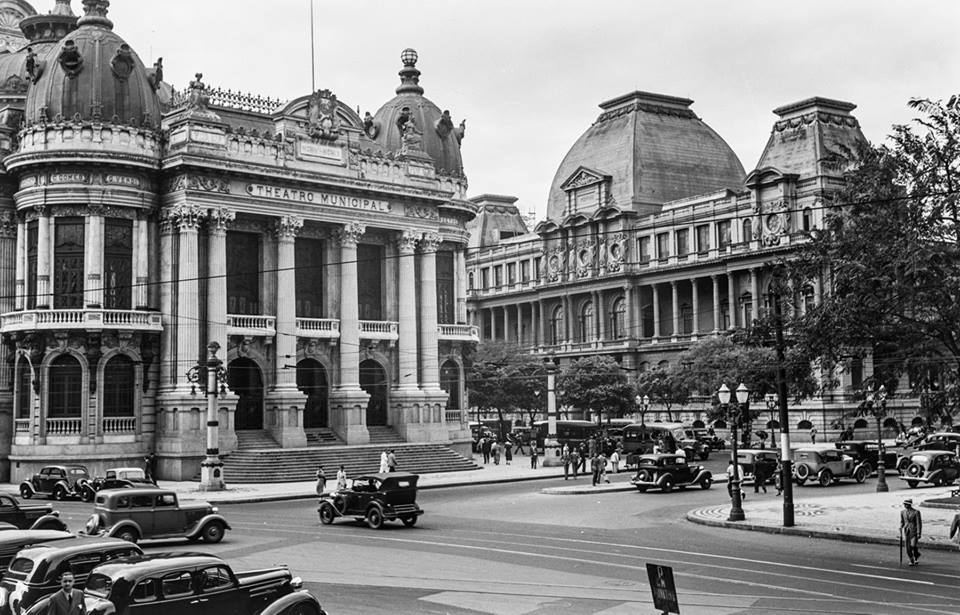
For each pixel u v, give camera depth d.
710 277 122.56
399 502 45.47
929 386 40.91
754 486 63.75
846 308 39.09
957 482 64.88
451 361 93.69
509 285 151.62
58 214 73.25
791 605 26.44
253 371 78.81
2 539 25.67
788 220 113.44
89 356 71.81
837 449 67.19
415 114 97.19
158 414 74.44
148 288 75.06
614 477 75.06
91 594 20.86
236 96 89.19
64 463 70.81
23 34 100.81
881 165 39.25
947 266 37.19
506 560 35.25
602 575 31.91
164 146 76.50
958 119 39.00
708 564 33.78
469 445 93.12
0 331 74.62
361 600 28.17
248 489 65.56
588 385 110.25
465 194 97.06
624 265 131.12
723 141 145.75
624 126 138.88
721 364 97.88
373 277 87.38
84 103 74.44
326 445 79.62
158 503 39.06
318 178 79.81
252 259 79.94
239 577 22.88
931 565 33.59
